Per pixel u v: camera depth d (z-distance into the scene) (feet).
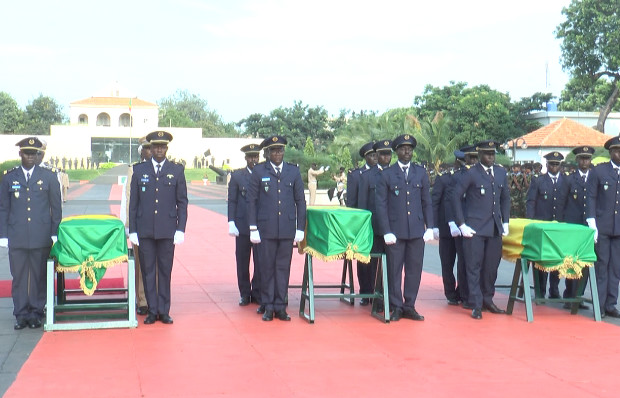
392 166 26.99
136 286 27.30
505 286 30.17
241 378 18.26
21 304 24.34
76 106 262.47
